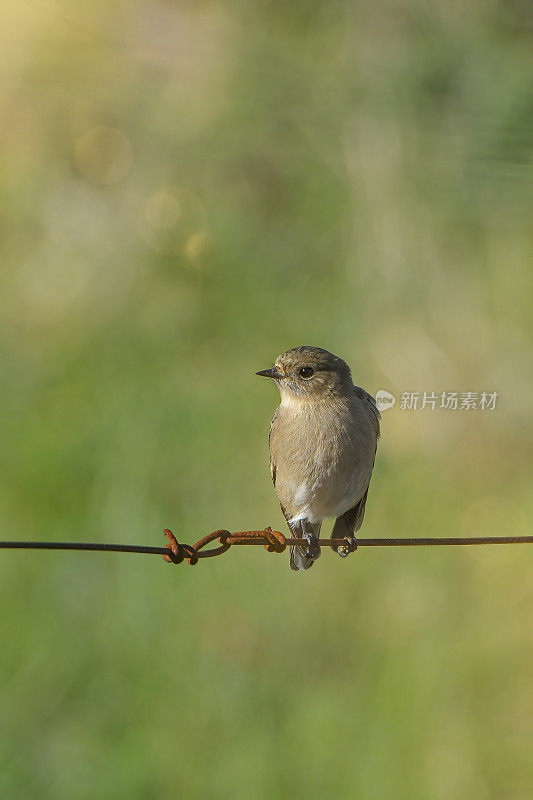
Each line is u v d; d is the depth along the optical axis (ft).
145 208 45.96
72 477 38.86
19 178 46.78
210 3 48.67
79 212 46.32
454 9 45.24
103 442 39.99
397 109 44.45
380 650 34.60
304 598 35.68
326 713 32.86
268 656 34.35
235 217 45.78
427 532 37.50
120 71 47.88
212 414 40.88
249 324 43.73
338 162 45.06
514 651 34.30
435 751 32.09
